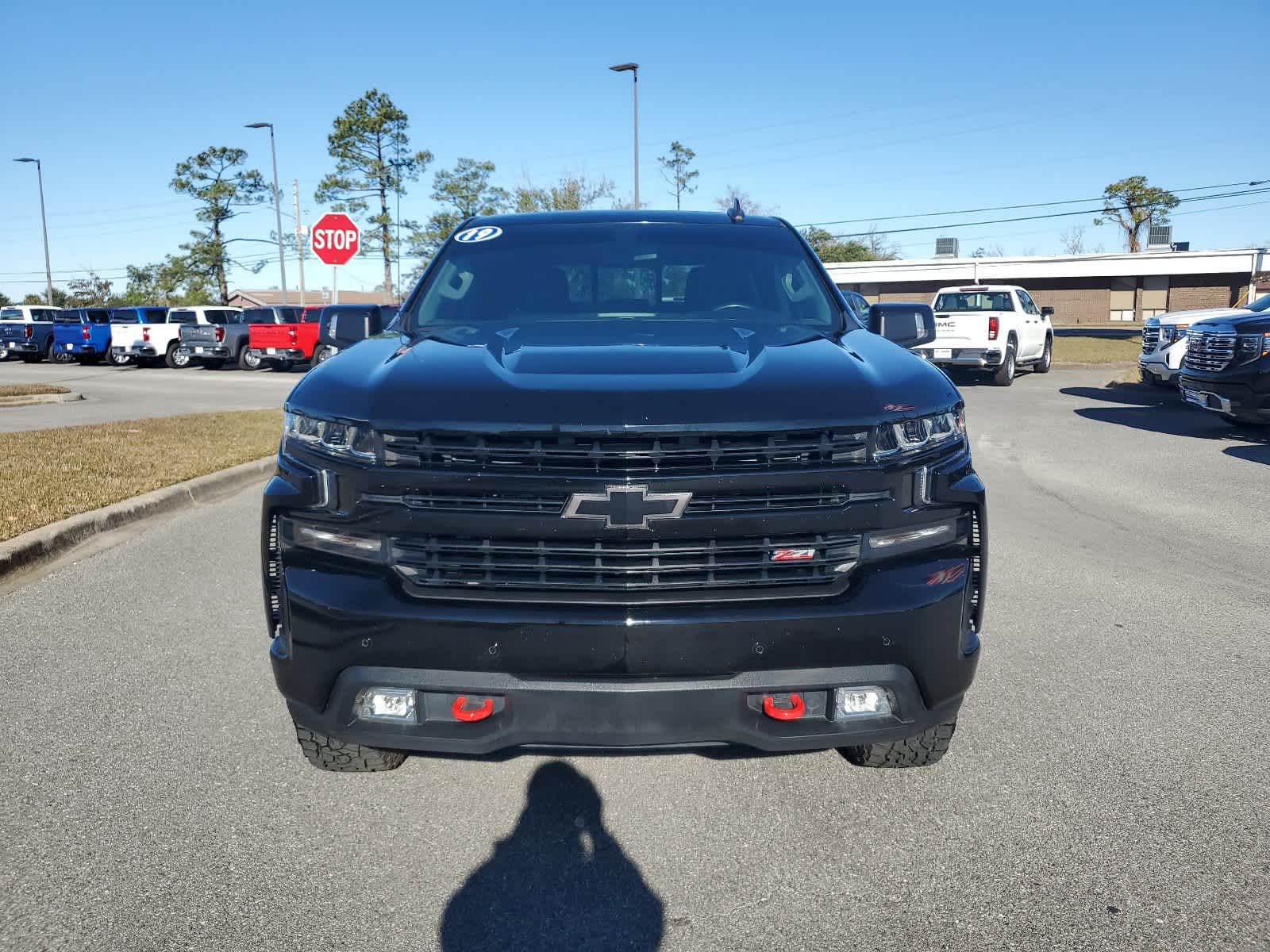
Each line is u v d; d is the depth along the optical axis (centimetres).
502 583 264
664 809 318
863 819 311
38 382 2505
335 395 284
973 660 285
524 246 415
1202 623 509
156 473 884
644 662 261
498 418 260
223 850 292
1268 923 254
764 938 251
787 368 288
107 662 447
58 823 307
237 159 5969
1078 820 308
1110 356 2891
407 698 271
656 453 259
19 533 636
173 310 3253
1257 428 1255
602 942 249
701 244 414
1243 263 5644
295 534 278
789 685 265
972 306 2080
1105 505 810
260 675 433
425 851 292
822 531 267
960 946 246
